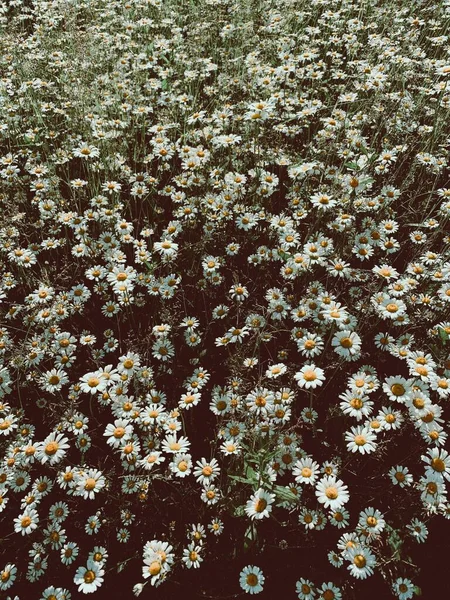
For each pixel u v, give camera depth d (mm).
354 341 474
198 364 563
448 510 419
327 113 822
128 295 588
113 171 720
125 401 475
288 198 667
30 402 545
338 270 560
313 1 986
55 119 836
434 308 541
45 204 671
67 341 544
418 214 656
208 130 732
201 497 437
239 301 566
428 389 502
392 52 846
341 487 413
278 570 434
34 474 486
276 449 436
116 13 1073
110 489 461
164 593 430
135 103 826
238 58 860
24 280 635
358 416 438
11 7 1159
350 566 402
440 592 419
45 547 445
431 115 774
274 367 490
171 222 639
